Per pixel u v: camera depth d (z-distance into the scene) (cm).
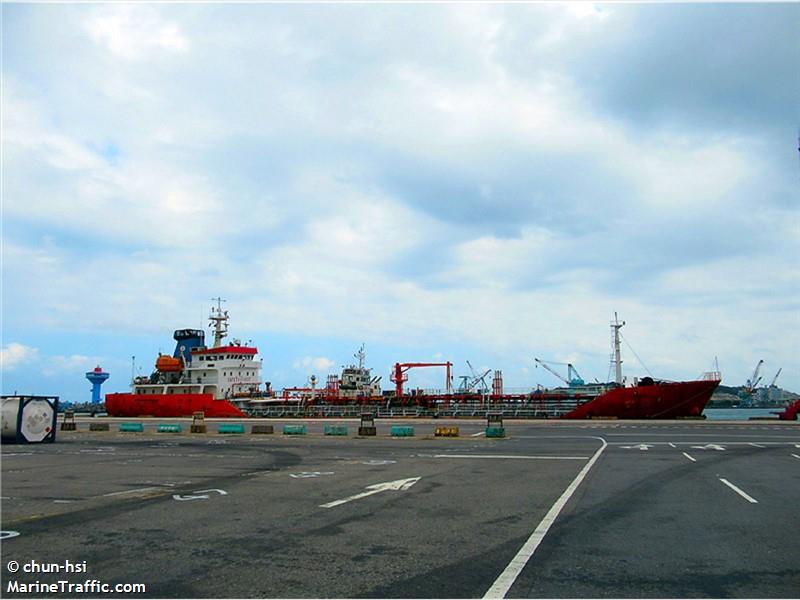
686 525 1012
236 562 796
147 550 863
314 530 991
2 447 2989
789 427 4169
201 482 1625
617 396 5616
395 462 2125
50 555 838
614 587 680
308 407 7269
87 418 7750
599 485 1498
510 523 1038
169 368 7638
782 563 779
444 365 8175
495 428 3419
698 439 3056
